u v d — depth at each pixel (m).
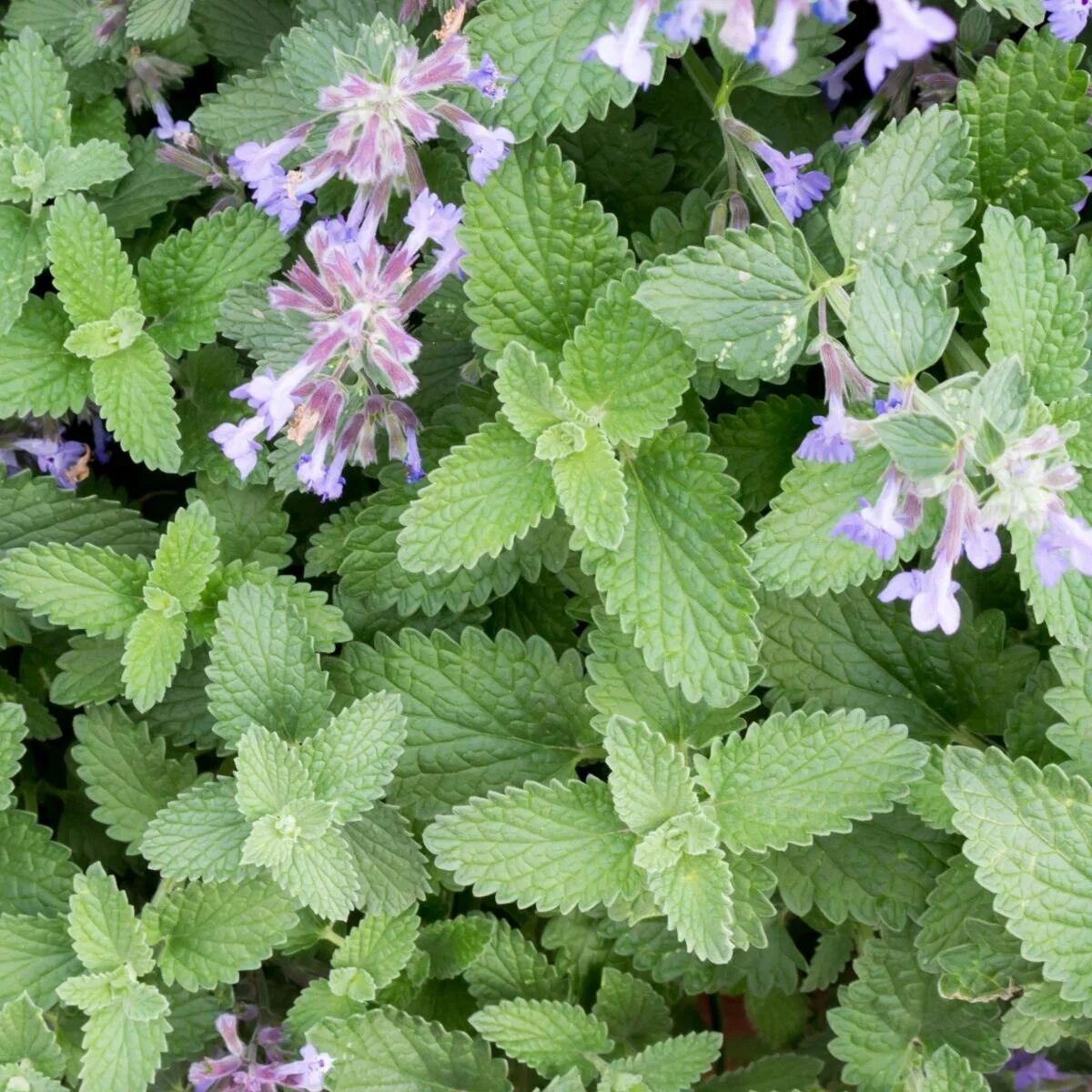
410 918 0.55
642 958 0.57
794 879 0.55
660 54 0.51
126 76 0.58
